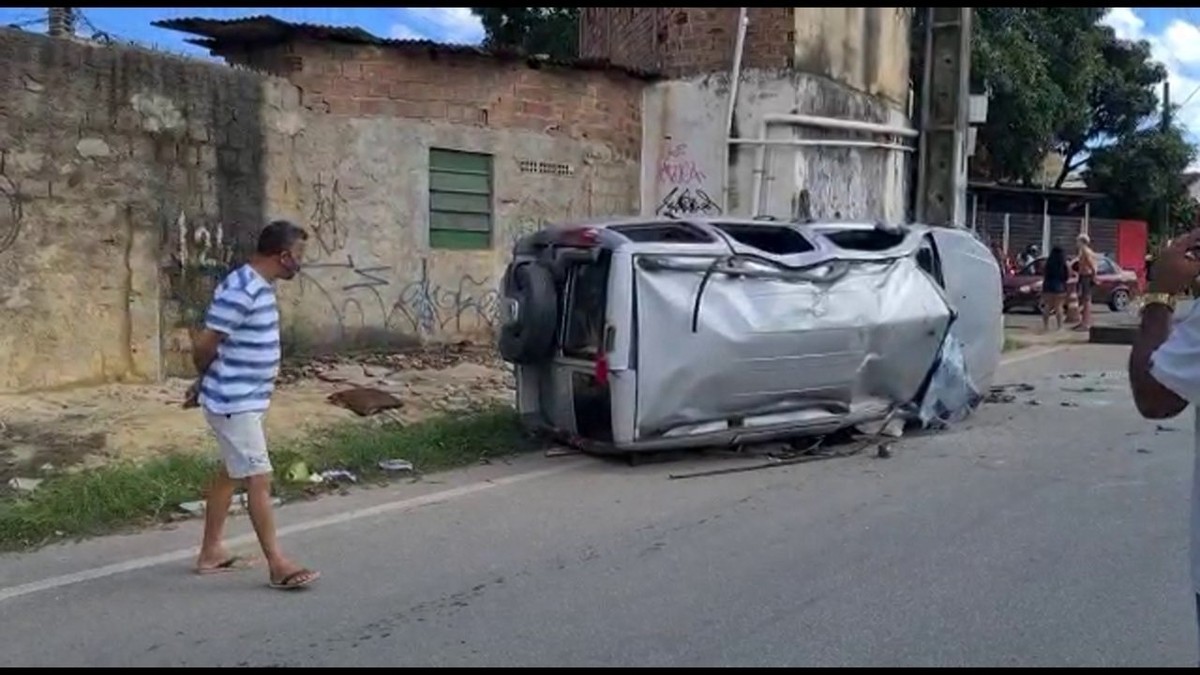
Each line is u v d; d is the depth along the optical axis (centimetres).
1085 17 3088
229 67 1141
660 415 797
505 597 528
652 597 527
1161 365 269
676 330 795
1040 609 509
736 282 823
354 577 558
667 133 1570
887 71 1784
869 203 1705
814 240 897
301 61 1240
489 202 1409
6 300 964
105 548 606
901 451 883
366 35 1256
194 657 453
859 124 1628
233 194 1147
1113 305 2630
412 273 1336
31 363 984
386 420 936
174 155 1088
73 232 1008
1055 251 2005
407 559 589
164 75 1076
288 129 1207
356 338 1295
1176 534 633
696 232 837
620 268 786
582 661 448
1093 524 655
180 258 1094
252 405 539
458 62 1361
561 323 838
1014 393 1202
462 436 870
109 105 1030
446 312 1372
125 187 1045
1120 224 3356
